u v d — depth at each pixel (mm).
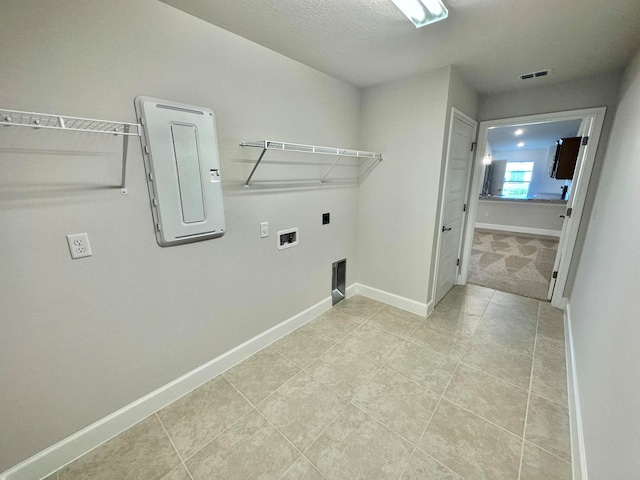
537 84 2611
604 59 2047
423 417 1594
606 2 1367
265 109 1910
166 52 1397
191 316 1740
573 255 2715
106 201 1306
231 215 1839
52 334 1239
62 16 1095
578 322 2064
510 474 1284
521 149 8555
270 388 1823
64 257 1222
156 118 1376
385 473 1296
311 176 2385
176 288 1638
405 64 2141
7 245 1086
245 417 1604
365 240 3049
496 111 2932
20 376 1182
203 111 1553
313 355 2156
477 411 1631
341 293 3066
